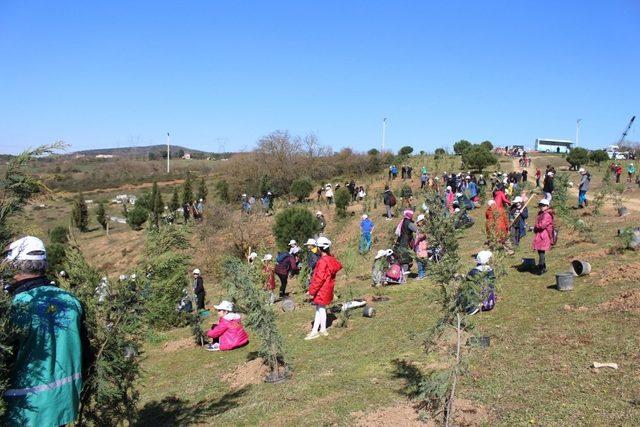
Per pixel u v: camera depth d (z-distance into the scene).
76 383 4.08
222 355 11.08
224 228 28.91
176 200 53.34
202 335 12.13
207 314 15.95
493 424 5.79
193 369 10.21
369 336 9.98
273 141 60.28
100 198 74.75
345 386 7.57
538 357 7.63
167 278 6.36
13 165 4.36
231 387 8.64
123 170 98.44
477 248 17.67
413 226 14.29
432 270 5.98
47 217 54.88
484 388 6.75
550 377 6.89
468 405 6.30
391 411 6.38
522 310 9.98
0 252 4.22
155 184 52.56
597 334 8.16
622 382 6.47
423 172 41.91
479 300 5.91
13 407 3.80
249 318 8.51
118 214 63.66
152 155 128.88
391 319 10.84
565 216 17.45
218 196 57.50
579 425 5.56
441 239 6.07
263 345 8.55
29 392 3.81
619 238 14.91
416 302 11.97
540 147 91.62
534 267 13.09
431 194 6.27
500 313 10.02
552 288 11.12
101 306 5.34
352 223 31.33
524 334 8.65
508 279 12.33
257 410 7.20
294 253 20.52
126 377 5.45
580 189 24.44
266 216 36.47
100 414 5.21
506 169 59.94
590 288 10.59
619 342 7.71
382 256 14.53
